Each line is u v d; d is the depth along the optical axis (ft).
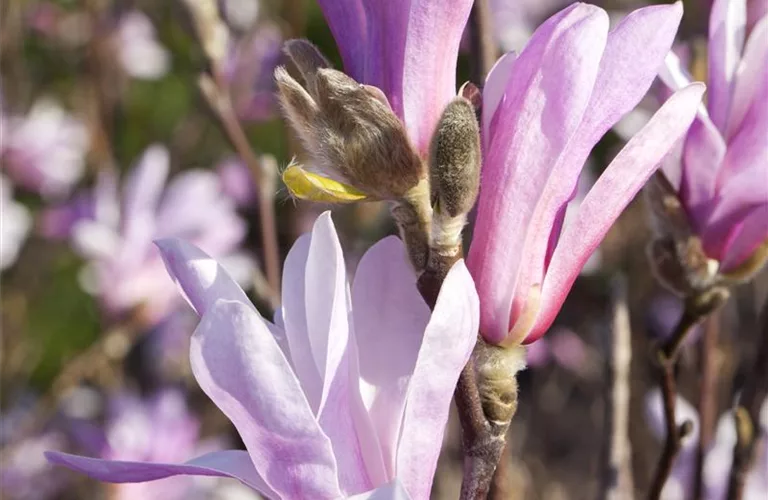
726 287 1.72
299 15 3.49
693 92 1.46
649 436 3.43
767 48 1.65
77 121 5.14
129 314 3.99
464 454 1.48
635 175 1.47
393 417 1.49
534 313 1.47
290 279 1.49
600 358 4.12
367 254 1.52
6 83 5.02
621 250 4.03
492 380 1.48
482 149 1.49
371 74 1.48
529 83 1.44
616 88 1.45
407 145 1.44
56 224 4.29
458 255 1.44
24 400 4.54
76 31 5.31
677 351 1.76
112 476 1.48
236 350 1.39
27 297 5.26
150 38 5.09
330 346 1.43
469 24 1.86
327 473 1.40
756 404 1.91
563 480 4.25
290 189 1.45
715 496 2.43
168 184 5.09
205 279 1.48
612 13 3.65
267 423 1.40
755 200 1.66
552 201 1.46
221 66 2.59
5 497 4.14
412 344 1.51
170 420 4.04
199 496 3.67
